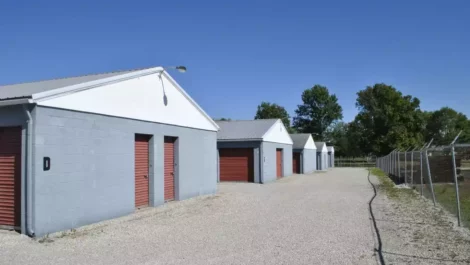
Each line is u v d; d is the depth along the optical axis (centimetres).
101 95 1065
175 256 697
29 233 840
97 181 1043
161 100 1371
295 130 9300
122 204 1145
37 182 850
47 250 744
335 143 8844
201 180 1691
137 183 1262
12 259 679
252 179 2606
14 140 893
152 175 1320
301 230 919
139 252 728
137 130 1230
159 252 726
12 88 1138
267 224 1005
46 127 879
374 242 783
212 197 1636
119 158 1137
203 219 1088
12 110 877
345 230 911
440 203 1332
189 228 958
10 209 896
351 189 2028
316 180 2828
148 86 1292
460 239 796
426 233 862
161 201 1360
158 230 934
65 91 930
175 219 1089
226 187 2192
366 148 7788
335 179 2938
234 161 2664
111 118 1107
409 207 1280
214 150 1838
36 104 852
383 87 7831
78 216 972
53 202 893
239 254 705
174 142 1504
